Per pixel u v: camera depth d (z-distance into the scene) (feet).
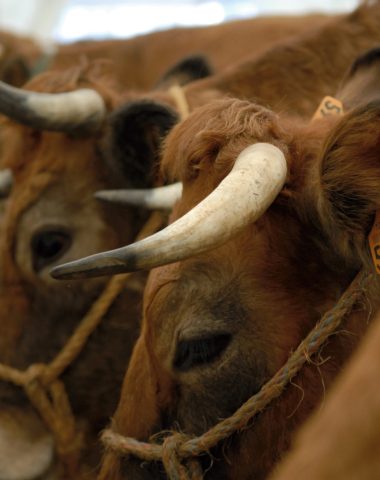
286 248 21.06
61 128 35.09
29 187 35.40
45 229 34.96
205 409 21.25
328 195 19.56
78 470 36.27
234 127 21.89
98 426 36.37
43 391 35.68
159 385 22.22
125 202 31.40
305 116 37.29
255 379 20.74
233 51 63.62
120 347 35.65
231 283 21.09
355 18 40.06
